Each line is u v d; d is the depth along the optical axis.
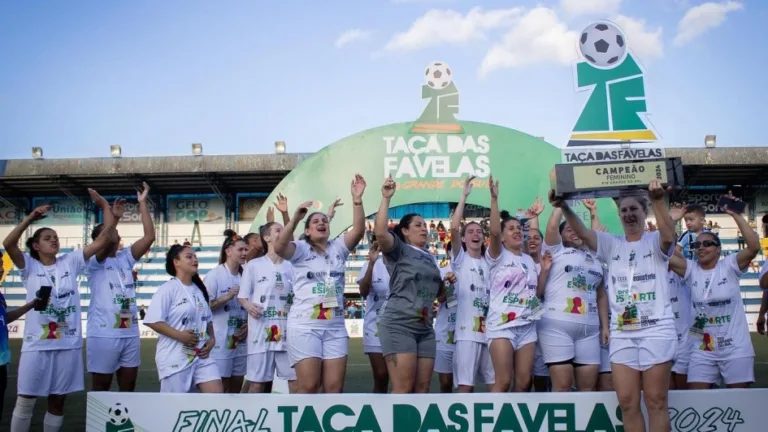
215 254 27.14
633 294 5.41
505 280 6.61
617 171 5.46
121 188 26.52
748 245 6.70
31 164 24.98
